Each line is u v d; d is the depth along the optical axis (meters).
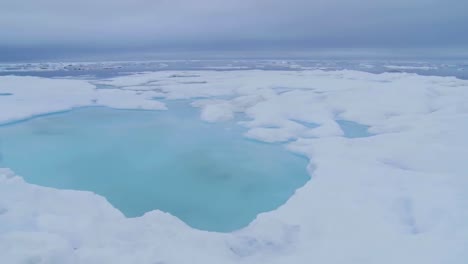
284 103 16.98
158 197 8.62
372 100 16.59
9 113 14.92
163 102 19.95
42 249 4.50
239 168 10.30
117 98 19.28
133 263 4.50
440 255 4.45
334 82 24.39
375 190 6.69
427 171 7.79
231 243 5.12
